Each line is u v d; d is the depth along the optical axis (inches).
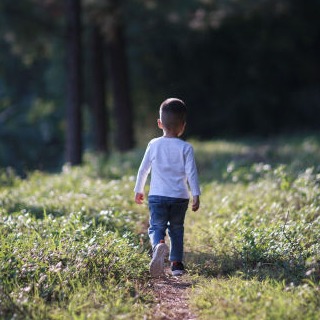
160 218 275.1
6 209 394.0
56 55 1314.0
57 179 569.0
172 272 279.1
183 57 1477.6
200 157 831.1
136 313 223.9
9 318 209.8
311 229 311.9
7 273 243.1
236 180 537.6
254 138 1317.7
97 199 444.5
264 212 372.5
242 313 215.0
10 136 1775.3
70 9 851.4
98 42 1118.4
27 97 1918.1
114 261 265.4
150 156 280.5
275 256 278.8
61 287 237.9
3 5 1040.8
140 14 1059.9
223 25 1379.2
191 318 226.2
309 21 1444.4
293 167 548.4
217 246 312.5
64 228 307.3
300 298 224.7
